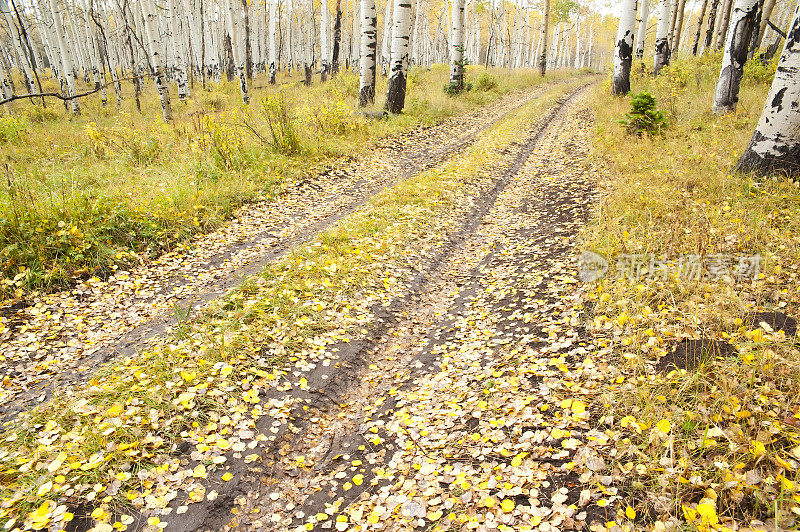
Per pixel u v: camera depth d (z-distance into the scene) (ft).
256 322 16.69
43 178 27.99
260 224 26.91
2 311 17.75
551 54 188.65
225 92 81.20
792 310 12.78
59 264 20.20
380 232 24.43
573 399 11.76
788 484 7.99
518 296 18.54
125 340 16.76
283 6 130.21
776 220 17.48
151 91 89.15
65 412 12.58
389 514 9.96
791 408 9.62
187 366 14.26
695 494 8.46
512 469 10.28
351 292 19.25
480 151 40.75
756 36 50.03
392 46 50.72
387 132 46.39
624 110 43.57
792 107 19.56
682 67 50.67
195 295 19.69
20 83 94.07
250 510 10.46
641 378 11.49
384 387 14.87
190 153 33.83
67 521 9.56
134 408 12.44
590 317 15.11
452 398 13.65
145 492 10.38
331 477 11.46
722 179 21.38
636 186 23.16
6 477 10.53
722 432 9.12
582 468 9.66
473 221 27.78
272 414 13.10
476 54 142.41
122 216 23.52
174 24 70.08
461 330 17.40
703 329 12.75
